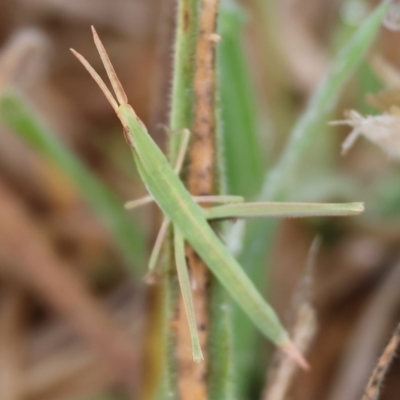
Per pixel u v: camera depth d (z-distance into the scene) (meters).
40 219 0.26
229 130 0.23
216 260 0.20
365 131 0.20
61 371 0.25
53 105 0.29
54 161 0.24
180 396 0.20
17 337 0.25
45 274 0.24
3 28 0.31
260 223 0.23
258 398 0.23
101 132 0.30
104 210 0.24
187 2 0.19
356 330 0.24
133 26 0.31
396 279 0.24
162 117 0.22
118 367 0.24
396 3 0.22
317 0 0.30
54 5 0.31
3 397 0.24
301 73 0.28
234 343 0.22
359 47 0.22
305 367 0.21
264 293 0.23
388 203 0.25
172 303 0.20
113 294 0.26
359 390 0.23
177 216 0.20
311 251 0.20
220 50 0.23
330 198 0.25
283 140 0.27
